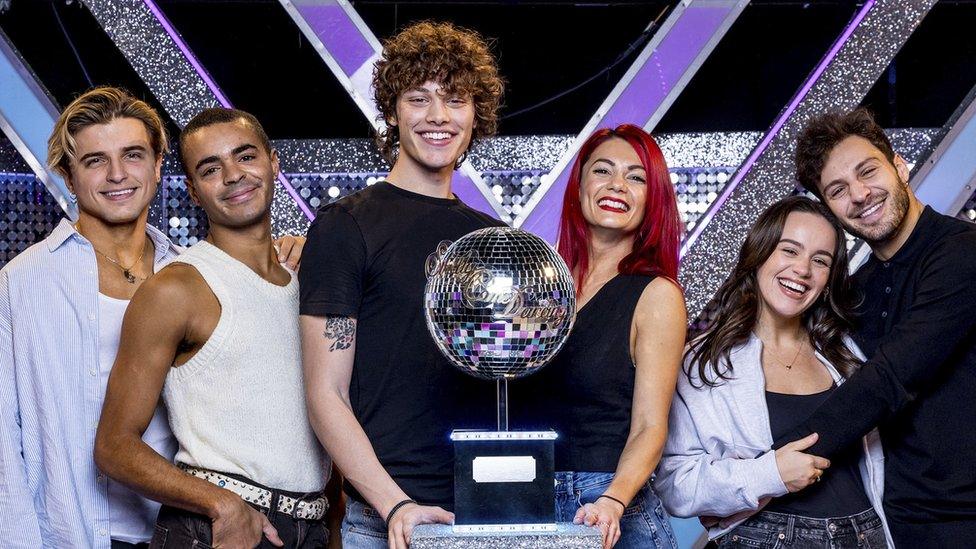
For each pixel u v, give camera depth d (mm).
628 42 2795
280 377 1844
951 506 1979
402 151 1864
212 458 1800
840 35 2514
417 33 1860
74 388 1918
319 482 1884
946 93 2869
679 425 2043
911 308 2018
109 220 1979
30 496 1895
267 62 2797
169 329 1777
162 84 2416
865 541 1935
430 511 1602
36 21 2715
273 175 1958
